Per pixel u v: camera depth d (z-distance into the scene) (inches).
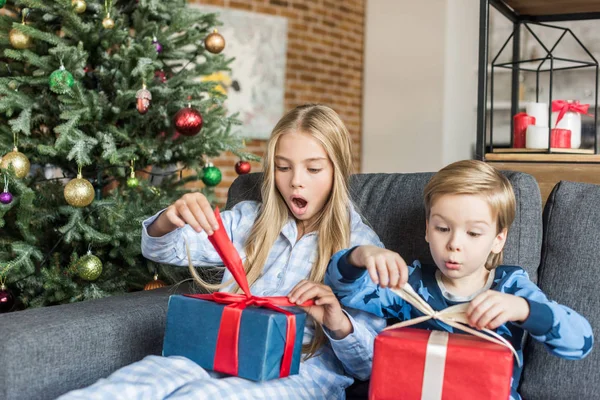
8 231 77.8
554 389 43.1
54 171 95.6
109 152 73.7
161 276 79.2
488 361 31.5
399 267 37.5
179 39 86.5
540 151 82.6
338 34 192.1
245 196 62.8
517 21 91.4
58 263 73.7
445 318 36.1
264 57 173.2
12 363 38.5
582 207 46.4
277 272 50.2
